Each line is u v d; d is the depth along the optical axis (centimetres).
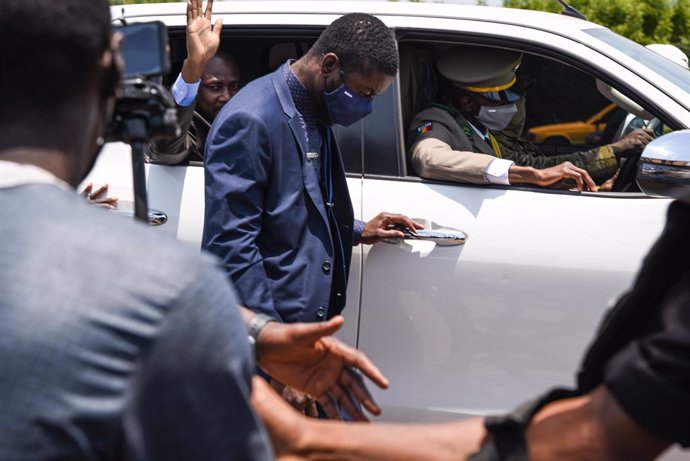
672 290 134
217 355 117
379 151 330
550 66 459
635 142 366
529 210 313
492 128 362
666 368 129
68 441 110
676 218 135
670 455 294
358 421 181
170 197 328
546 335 311
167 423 115
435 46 359
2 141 124
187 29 311
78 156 129
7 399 109
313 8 341
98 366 111
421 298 315
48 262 114
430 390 318
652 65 330
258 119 268
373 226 312
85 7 126
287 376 183
